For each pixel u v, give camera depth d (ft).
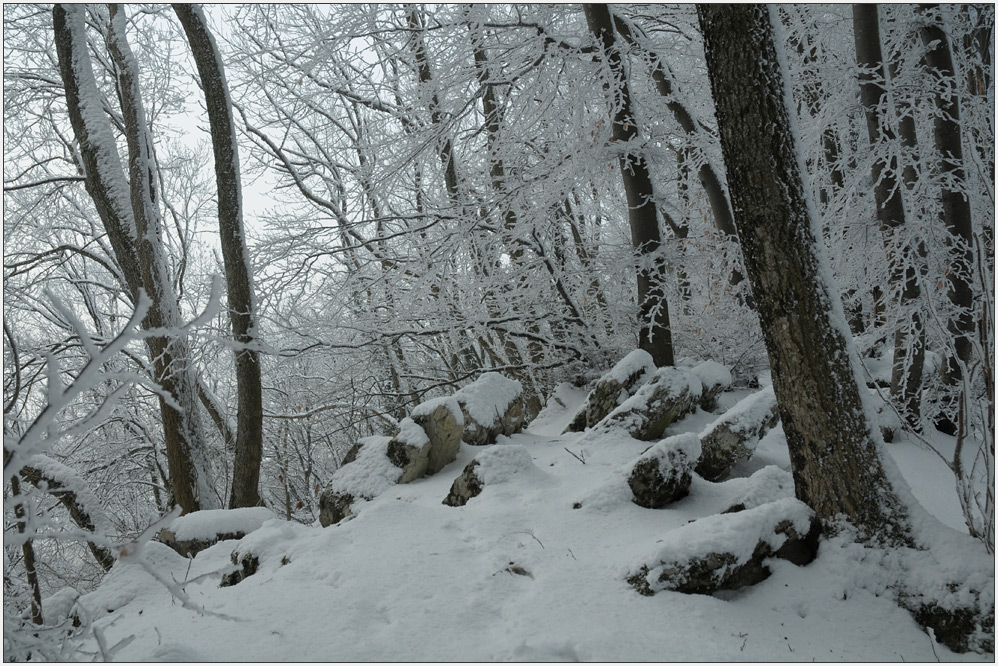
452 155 33.09
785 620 11.95
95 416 7.61
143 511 45.42
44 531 9.22
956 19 27.89
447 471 21.67
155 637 11.59
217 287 7.32
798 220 13.87
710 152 29.86
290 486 53.98
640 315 29.55
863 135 30.60
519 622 11.28
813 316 13.79
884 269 27.17
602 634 10.73
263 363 47.37
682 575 12.18
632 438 22.21
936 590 12.12
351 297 34.73
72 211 42.73
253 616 11.73
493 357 43.21
